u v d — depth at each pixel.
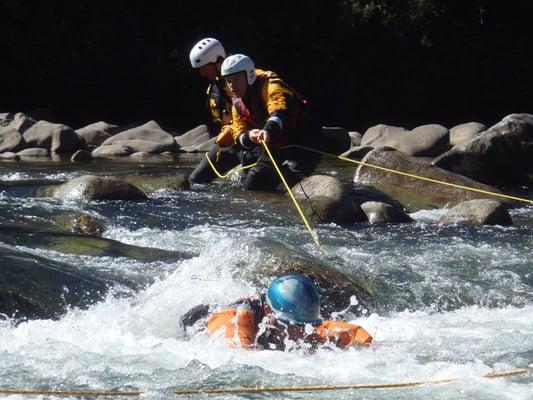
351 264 19.06
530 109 58.44
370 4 54.28
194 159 36.91
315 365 13.01
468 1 56.78
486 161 31.58
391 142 39.66
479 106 58.56
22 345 14.05
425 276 18.75
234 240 17.75
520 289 18.20
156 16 52.75
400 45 55.09
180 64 51.34
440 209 27.00
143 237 21.73
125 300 16.20
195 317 14.28
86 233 21.84
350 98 54.84
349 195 25.62
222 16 53.12
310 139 26.28
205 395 11.98
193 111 52.94
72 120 51.00
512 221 24.67
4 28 49.66
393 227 23.89
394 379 12.57
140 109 52.56
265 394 12.02
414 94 55.53
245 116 24.41
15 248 17.56
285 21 52.88
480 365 13.19
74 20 51.31
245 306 13.76
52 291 15.91
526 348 14.18
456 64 57.44
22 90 51.38
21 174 30.78
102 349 13.87
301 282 13.67
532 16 58.75
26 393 11.98
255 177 27.05
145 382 12.49
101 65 50.28
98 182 25.97
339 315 16.31
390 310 16.84
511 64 57.88
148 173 31.36
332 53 53.22
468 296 17.69
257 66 52.59
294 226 23.69
